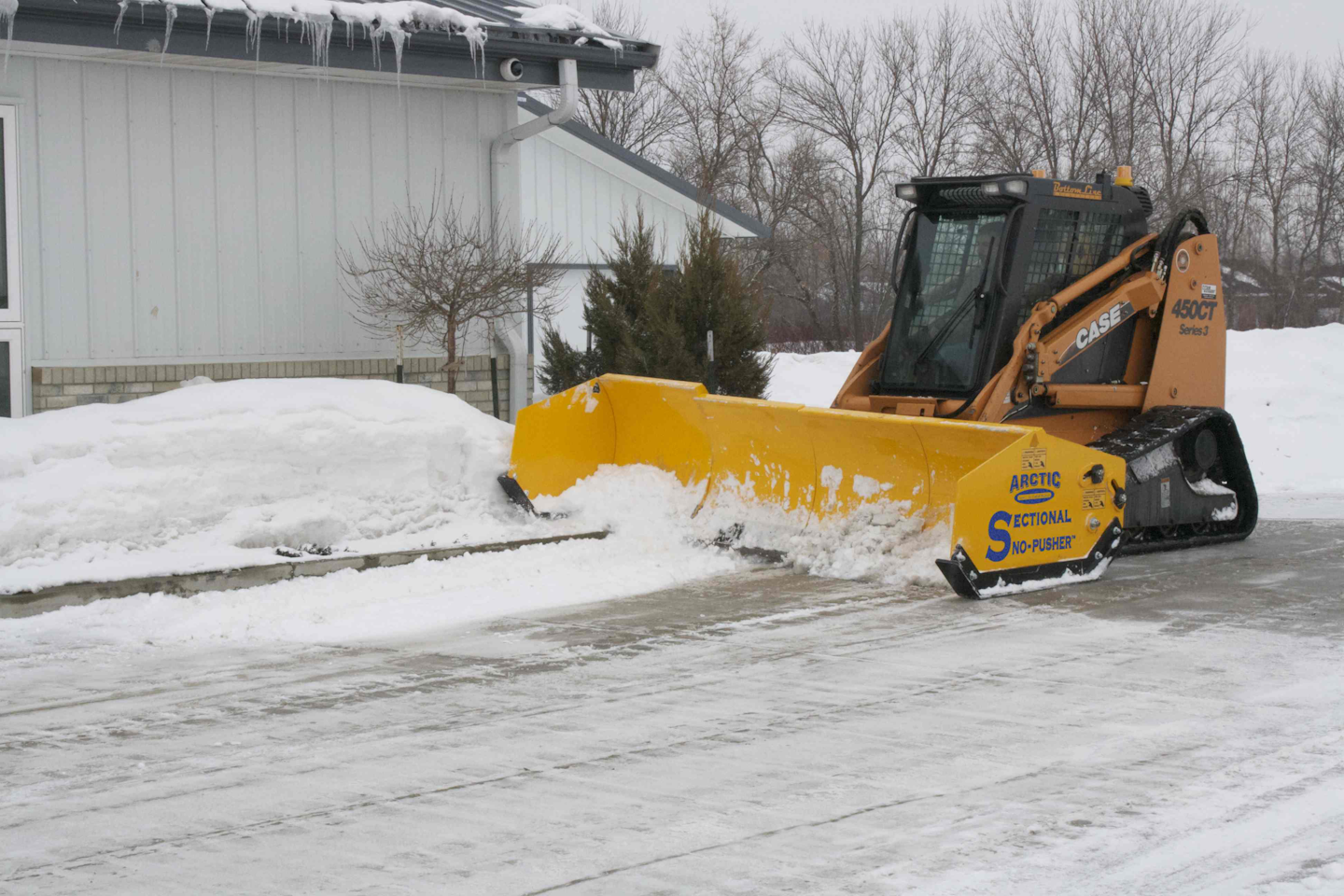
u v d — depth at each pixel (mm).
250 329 12992
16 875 4453
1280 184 43344
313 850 4641
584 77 13984
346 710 6336
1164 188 42344
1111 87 43500
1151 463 10219
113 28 11164
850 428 9531
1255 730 5859
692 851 4582
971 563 8562
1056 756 5531
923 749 5641
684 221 24766
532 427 10852
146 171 12359
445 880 4375
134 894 4301
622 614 8383
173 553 9188
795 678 6840
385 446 10438
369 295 13539
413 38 12500
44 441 9172
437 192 14078
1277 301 42594
